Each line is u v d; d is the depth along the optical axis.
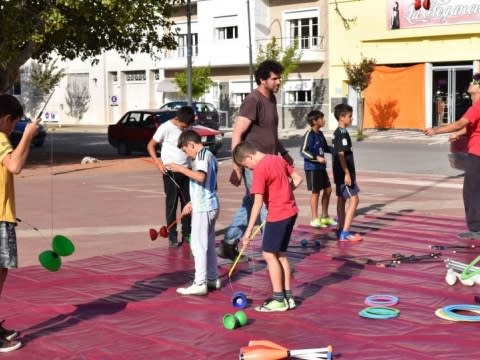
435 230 9.88
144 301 6.68
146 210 11.72
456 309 6.19
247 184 7.38
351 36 33.16
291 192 6.29
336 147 9.01
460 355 5.20
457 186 14.80
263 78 7.16
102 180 16.27
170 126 8.77
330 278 7.41
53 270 5.66
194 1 39.47
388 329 5.77
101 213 11.45
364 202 12.62
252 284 7.25
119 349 5.49
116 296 6.86
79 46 21.83
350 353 5.28
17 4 18.00
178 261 8.26
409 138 28.55
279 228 6.20
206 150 6.78
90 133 38.81
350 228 10.03
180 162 8.73
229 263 8.13
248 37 36.94
